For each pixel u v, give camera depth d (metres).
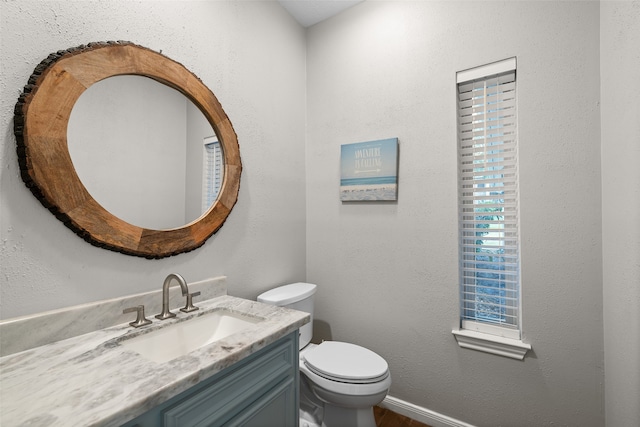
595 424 1.26
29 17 0.86
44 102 0.86
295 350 1.14
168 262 1.23
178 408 0.71
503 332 1.48
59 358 0.79
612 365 1.15
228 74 1.52
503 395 1.44
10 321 0.81
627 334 1.03
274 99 1.82
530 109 1.38
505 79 1.49
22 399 0.61
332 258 1.98
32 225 0.87
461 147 1.63
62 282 0.93
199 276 1.37
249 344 0.89
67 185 0.91
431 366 1.63
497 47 1.46
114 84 1.06
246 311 1.21
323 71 2.03
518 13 1.42
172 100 1.25
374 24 1.84
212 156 1.42
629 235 1.01
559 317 1.33
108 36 1.04
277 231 1.84
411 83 1.71
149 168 1.16
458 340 1.55
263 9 1.75
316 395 1.41
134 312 1.09
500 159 1.53
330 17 2.01
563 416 1.32
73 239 0.95
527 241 1.39
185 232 1.27
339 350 1.55
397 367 1.74
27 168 0.83
